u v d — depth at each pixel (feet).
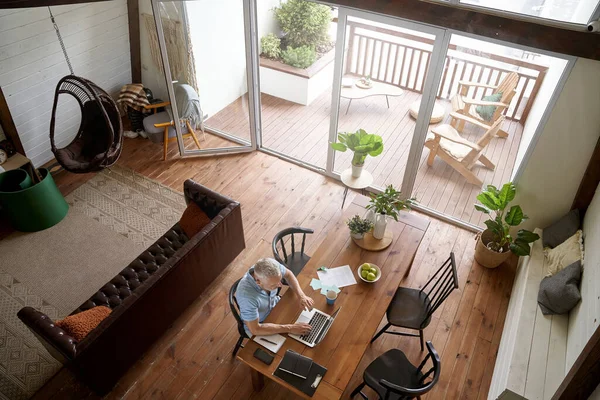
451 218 17.16
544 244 14.42
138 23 19.75
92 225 16.62
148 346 12.53
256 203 17.63
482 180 16.12
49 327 10.52
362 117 16.67
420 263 15.40
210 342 13.14
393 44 14.44
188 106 18.69
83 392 12.02
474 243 16.25
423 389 9.32
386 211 12.25
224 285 14.66
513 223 13.99
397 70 15.01
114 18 18.90
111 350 11.10
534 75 13.44
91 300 12.71
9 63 16.07
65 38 17.54
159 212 17.26
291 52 20.61
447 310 14.02
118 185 18.35
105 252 15.70
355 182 16.25
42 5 12.23
